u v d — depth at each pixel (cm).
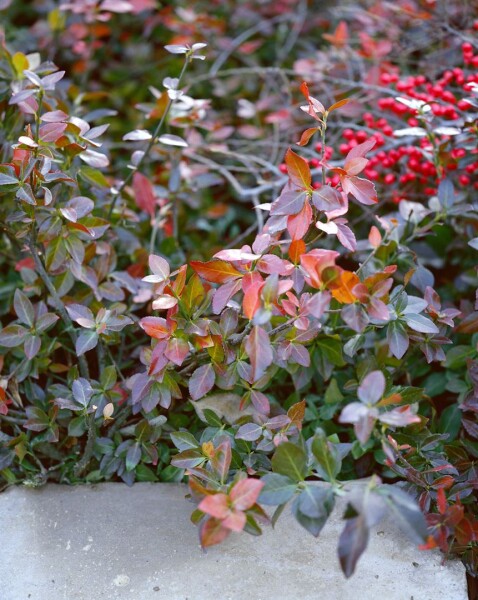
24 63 110
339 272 78
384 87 131
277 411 98
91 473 101
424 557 90
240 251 87
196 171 130
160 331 87
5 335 96
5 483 100
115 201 112
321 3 171
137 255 115
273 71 146
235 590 87
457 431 101
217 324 90
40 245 106
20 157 99
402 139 124
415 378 110
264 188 125
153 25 160
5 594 88
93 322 95
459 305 119
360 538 71
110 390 97
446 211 106
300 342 90
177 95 103
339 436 105
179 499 98
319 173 121
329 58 145
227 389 95
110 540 93
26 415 100
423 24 139
